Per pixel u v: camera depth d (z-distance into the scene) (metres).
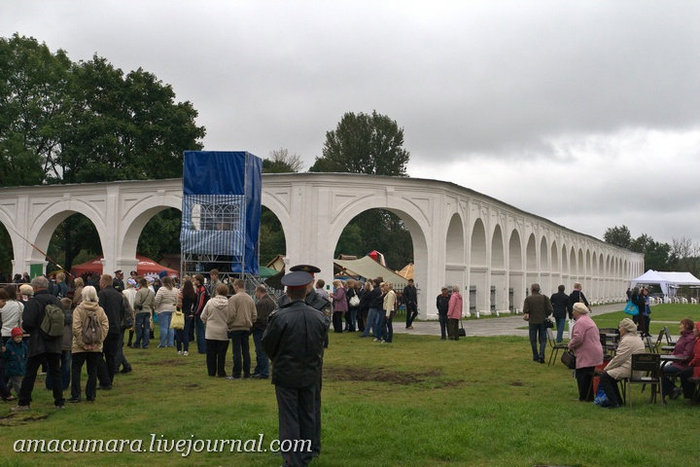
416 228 31.48
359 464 7.50
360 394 11.88
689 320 12.34
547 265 51.03
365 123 78.19
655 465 7.62
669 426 9.64
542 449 8.16
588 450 8.01
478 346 19.84
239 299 13.52
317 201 29.80
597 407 10.97
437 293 31.56
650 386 13.36
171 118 43.66
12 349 11.23
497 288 40.38
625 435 9.05
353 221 77.31
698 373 11.36
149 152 43.25
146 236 40.62
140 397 11.41
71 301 12.58
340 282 25.11
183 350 17.38
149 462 7.67
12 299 11.60
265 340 7.23
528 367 15.50
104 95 42.94
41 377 13.62
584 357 11.51
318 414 7.75
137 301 18.55
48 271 42.06
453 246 34.41
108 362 12.34
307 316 7.27
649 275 73.69
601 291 74.38
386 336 20.91
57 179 42.91
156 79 44.19
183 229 22.25
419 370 14.89
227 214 22.03
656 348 17.70
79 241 41.81
